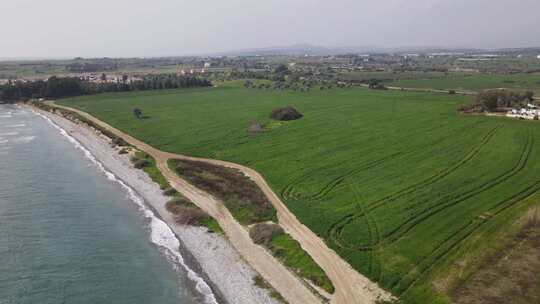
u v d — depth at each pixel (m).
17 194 73.25
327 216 57.28
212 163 85.44
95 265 49.72
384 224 54.06
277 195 66.44
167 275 47.44
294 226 55.69
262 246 52.00
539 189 64.19
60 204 68.88
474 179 69.12
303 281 44.22
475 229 51.84
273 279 45.31
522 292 39.78
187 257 51.16
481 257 45.72
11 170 87.31
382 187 67.00
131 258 51.31
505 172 72.31
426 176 71.25
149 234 57.75
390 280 42.47
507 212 56.25
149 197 70.94
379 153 86.62
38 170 87.62
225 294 43.47
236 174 77.56
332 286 42.59
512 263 44.44
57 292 44.31
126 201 70.12
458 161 79.38
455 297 39.31
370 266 45.03
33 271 48.28
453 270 43.53
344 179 71.69
